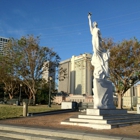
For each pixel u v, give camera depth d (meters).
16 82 52.03
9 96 60.59
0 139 10.55
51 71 45.38
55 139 9.84
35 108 28.72
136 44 37.06
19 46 40.50
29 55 40.66
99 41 18.03
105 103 16.33
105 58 17.84
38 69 42.16
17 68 41.22
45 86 52.22
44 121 15.94
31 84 44.91
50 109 28.05
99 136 9.73
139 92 86.75
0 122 14.89
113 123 13.49
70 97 95.38
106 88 16.67
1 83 59.41
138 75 37.84
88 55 46.69
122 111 17.14
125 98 82.12
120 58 37.50
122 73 39.12
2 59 41.16
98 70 17.30
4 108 25.41
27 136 10.52
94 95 16.27
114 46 37.84
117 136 9.84
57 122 15.30
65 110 27.77
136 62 36.56
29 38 40.53
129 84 40.19
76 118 14.38
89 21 18.73
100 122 13.23
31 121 15.84
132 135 10.35
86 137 9.82
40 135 10.73
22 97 63.88
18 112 22.50
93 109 14.80
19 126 12.66
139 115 18.42
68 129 11.75
